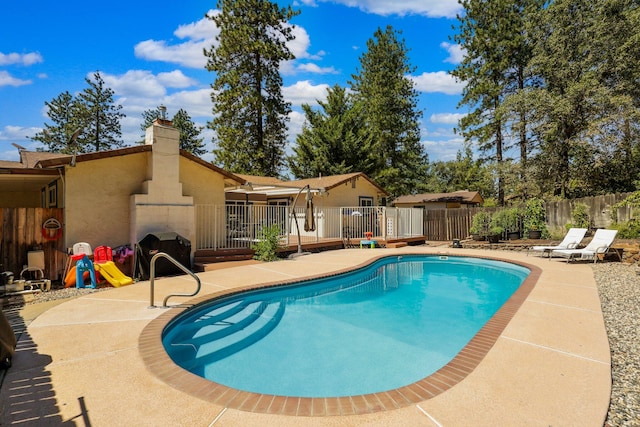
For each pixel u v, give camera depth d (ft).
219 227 44.01
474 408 10.03
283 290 29.12
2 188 45.80
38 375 12.27
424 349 17.81
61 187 32.53
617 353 14.40
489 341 15.31
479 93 85.05
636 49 60.54
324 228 62.54
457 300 28.17
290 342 18.70
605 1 62.85
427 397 10.65
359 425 9.25
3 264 27.89
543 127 68.23
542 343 15.10
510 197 90.53
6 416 9.73
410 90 115.24
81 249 30.09
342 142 97.30
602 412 9.87
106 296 24.39
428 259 49.44
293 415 9.73
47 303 22.97
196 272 34.40
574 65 67.62
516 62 83.05
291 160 108.47
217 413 9.86
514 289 32.32
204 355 16.85
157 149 34.96
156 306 21.44
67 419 9.61
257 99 100.12
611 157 63.00
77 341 15.57
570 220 54.39
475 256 46.29
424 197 112.57
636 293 24.52
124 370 12.66
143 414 9.82
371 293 30.60
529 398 10.59
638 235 42.75
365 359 16.49
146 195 34.04
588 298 23.07
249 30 96.53
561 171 71.67
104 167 33.37
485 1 85.40
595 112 63.10
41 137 130.11
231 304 25.23
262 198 69.15
